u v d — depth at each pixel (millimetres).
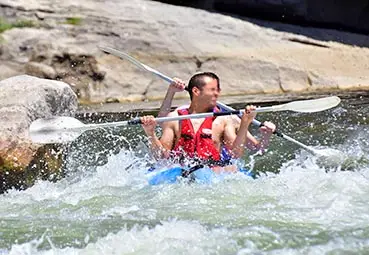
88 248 11758
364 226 12547
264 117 27594
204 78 18062
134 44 38344
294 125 25609
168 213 13773
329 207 13852
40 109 18844
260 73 39875
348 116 27234
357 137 22844
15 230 13086
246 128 17750
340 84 41031
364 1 55312
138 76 37375
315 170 17562
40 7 38125
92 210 14406
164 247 11617
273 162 19453
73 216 13969
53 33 37375
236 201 14609
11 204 15359
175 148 17859
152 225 12859
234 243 11750
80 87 36281
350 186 15547
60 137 17391
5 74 35500
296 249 11445
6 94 18641
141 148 20969
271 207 14023
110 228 12906
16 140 17172
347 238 11922
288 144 21953
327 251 11352
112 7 39969
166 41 39219
